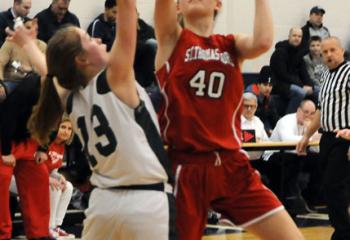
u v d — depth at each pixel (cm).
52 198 948
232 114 506
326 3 1628
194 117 495
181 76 496
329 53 898
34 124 458
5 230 878
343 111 888
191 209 495
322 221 1137
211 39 507
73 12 1328
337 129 892
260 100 1348
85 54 445
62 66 446
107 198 442
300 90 1421
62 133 929
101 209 442
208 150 496
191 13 511
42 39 1178
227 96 503
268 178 1174
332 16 1638
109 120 439
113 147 438
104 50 449
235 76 507
